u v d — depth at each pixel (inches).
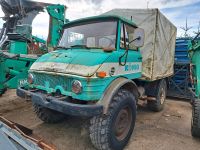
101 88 116.2
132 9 195.9
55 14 234.2
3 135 80.4
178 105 263.4
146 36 189.3
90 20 154.7
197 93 160.6
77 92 111.6
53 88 126.0
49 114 165.0
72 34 159.6
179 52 307.9
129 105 135.9
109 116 118.9
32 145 87.8
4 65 181.9
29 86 143.4
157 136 161.0
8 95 257.9
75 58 123.6
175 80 305.0
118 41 138.8
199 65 160.9
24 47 232.7
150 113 221.9
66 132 159.0
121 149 133.7
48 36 230.4
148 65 187.0
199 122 144.2
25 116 190.2
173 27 258.2
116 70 129.7
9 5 377.4
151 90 215.8
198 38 203.9
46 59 138.8
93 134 120.0
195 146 146.6
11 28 379.9
